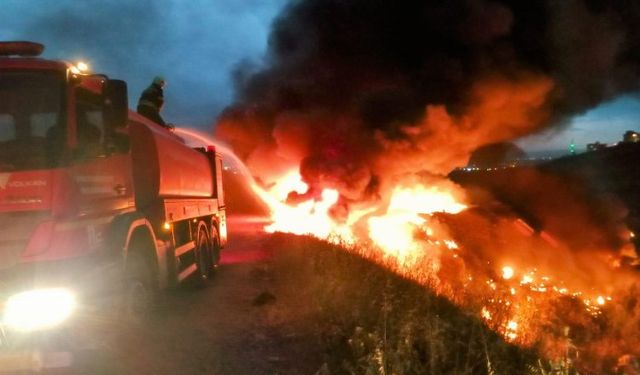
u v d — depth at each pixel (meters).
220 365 7.47
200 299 11.65
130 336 8.24
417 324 7.44
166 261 10.43
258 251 18.77
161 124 13.82
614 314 12.19
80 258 7.20
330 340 7.96
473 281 13.26
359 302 9.05
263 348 8.16
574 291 18.00
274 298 10.99
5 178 6.79
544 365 6.76
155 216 10.29
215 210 15.30
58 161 7.00
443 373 6.45
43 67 7.18
